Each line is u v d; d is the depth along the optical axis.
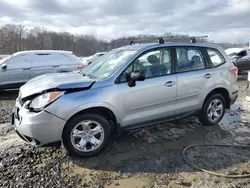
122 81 4.03
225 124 5.43
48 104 3.52
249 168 3.50
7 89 10.21
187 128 5.12
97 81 3.90
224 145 4.30
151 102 4.25
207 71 4.92
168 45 4.56
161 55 4.47
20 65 9.71
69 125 3.68
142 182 3.20
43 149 4.18
